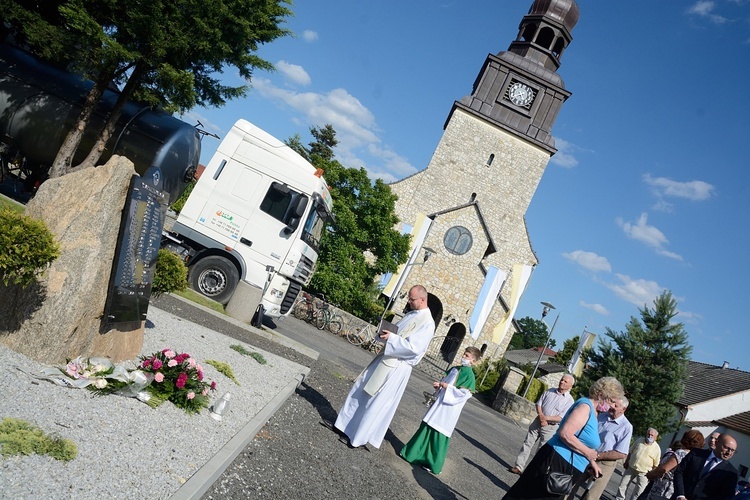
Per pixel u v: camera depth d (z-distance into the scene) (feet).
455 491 26.84
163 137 54.34
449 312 144.87
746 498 21.39
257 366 31.63
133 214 19.70
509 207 159.02
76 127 50.67
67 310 17.74
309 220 51.44
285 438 22.27
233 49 53.78
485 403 103.19
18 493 10.41
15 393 14.56
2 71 53.78
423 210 158.71
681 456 31.60
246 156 51.11
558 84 159.84
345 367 53.16
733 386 131.23
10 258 16.62
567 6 161.07
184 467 14.58
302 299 93.91
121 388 17.53
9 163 54.85
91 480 11.93
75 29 48.32
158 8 48.08
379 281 134.82
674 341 97.60
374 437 25.96
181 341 28.89
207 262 50.55
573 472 16.57
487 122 159.63
